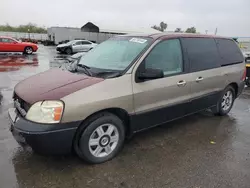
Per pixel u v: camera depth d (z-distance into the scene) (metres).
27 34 47.72
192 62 4.04
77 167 3.07
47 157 3.26
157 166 3.17
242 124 4.83
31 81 3.34
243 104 6.38
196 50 4.16
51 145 2.68
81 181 2.81
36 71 11.05
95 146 3.08
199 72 4.14
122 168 3.09
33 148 2.71
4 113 4.86
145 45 3.52
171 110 3.80
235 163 3.31
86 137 2.92
